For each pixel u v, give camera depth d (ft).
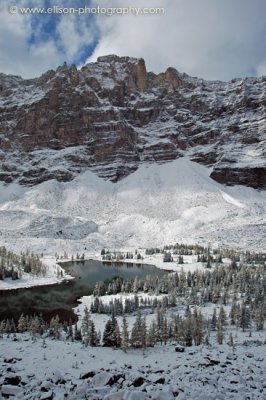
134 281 494.18
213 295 411.95
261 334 251.80
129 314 359.66
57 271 576.20
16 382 103.40
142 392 89.51
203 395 90.99
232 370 123.34
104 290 477.77
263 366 128.67
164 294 454.40
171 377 116.16
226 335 254.27
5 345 187.93
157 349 212.84
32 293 471.21
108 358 171.32
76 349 194.18
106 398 88.33
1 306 406.62
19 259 612.29
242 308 287.28
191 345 224.74
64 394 92.89
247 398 92.99
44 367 138.00
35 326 269.23
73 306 408.67
